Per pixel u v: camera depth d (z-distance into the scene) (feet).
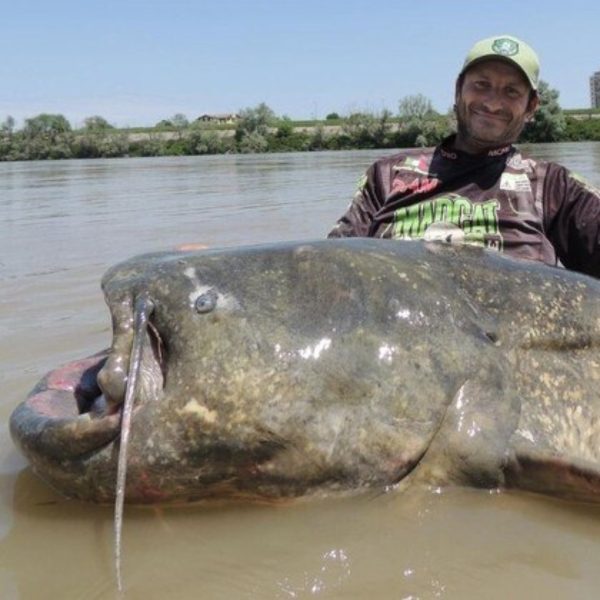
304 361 8.59
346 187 57.26
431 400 8.79
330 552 8.13
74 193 58.13
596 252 12.79
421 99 200.75
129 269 9.25
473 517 8.70
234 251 9.34
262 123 212.23
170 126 245.04
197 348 8.58
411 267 9.41
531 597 7.40
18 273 23.07
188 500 8.87
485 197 13.03
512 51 12.89
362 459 8.69
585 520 8.71
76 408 9.36
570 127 172.24
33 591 7.61
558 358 9.59
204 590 7.57
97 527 8.70
